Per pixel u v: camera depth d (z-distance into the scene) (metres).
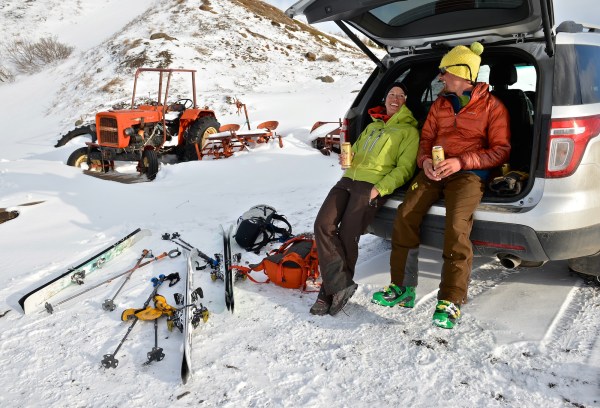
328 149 8.66
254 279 3.52
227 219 5.05
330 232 3.03
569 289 3.14
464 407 2.19
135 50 23.28
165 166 7.61
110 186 6.48
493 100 2.92
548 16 2.57
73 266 4.01
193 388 2.38
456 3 2.95
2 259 4.28
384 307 3.08
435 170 2.81
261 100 17.06
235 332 2.86
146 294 3.39
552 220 2.60
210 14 28.89
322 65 24.55
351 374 2.45
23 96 23.83
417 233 2.99
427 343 2.68
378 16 3.27
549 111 2.61
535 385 2.30
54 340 2.89
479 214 2.78
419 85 3.96
